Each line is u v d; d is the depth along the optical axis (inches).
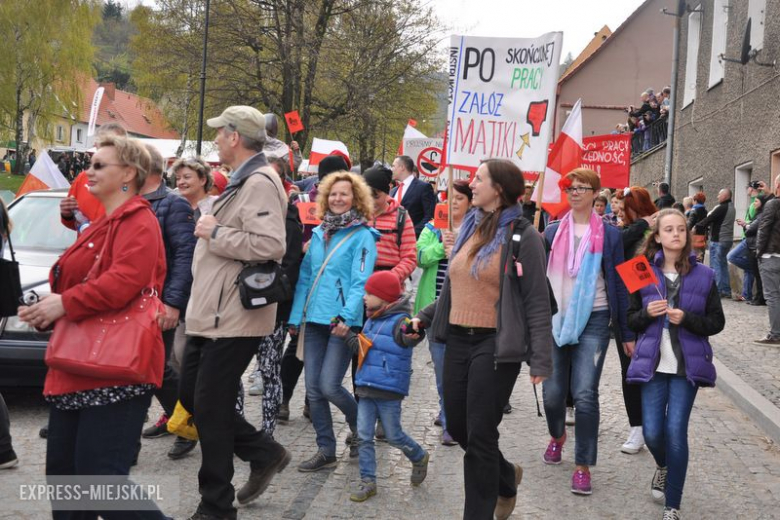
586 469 209.9
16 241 309.0
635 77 1603.1
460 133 241.4
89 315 133.1
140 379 132.8
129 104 3046.3
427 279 279.1
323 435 218.7
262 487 186.4
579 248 211.8
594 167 458.9
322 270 214.1
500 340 161.3
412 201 351.9
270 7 1231.5
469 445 163.8
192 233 222.1
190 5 1240.2
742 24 639.1
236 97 1248.2
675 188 851.4
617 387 329.7
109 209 140.9
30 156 1854.1
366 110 1225.4
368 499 199.6
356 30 1250.0
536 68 233.5
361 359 203.3
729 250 603.5
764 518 196.7
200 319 171.6
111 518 135.9
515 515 193.5
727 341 414.9
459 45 241.4
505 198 169.0
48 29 1685.5
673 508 189.2
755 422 281.7
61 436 136.9
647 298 194.7
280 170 275.6
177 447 225.3
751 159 616.7
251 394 299.9
